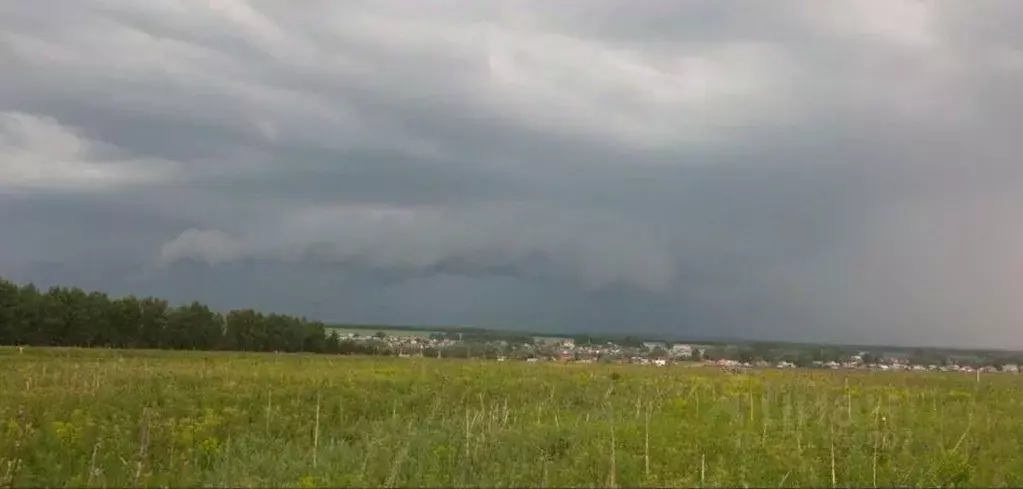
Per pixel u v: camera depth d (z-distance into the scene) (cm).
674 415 2195
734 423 1981
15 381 2839
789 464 1488
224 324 9438
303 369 3956
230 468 1529
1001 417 2194
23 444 1648
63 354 5266
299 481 1375
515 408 2417
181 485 1432
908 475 1429
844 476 1416
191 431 1883
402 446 1645
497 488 1355
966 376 4072
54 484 1415
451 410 2434
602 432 1822
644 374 3819
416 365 4441
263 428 2006
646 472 1407
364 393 2725
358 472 1416
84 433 1777
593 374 3700
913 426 1948
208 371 3538
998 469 1473
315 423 2095
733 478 1419
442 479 1410
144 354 5781
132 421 2006
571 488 1348
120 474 1488
